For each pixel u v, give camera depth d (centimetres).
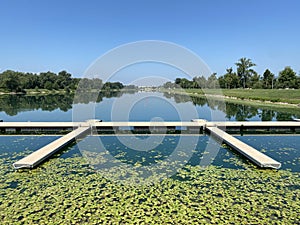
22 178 430
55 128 863
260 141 698
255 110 1391
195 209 329
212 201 351
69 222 300
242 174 449
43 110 1545
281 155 563
